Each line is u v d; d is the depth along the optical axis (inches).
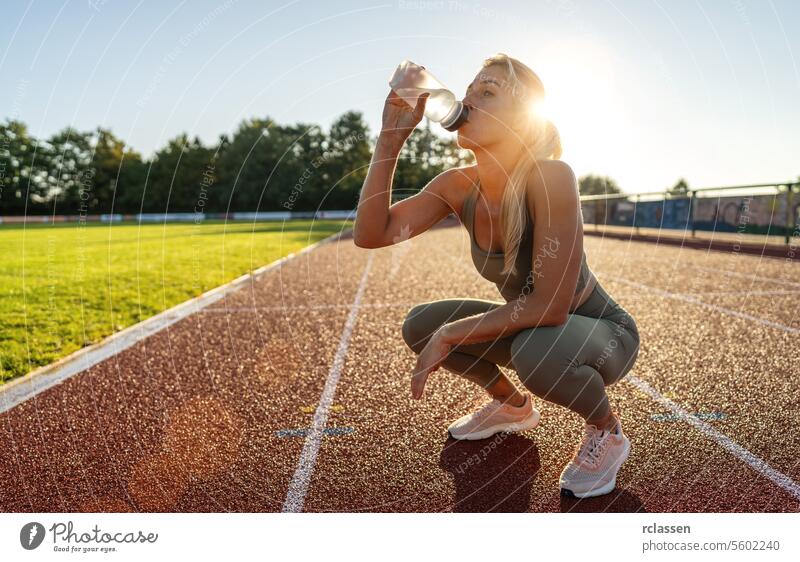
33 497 79.9
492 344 82.7
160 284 290.2
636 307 207.2
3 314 209.9
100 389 125.2
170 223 1254.9
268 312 213.9
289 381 128.9
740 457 84.4
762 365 130.0
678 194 534.6
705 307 203.6
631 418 100.9
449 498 76.6
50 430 102.7
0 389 125.6
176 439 97.8
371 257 431.2
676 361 135.6
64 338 172.2
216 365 142.6
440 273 327.6
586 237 635.5
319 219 1157.1
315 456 90.0
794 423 95.5
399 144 73.2
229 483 82.7
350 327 185.2
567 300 69.1
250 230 845.8
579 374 70.5
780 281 265.9
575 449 88.4
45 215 1509.6
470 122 67.8
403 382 126.0
